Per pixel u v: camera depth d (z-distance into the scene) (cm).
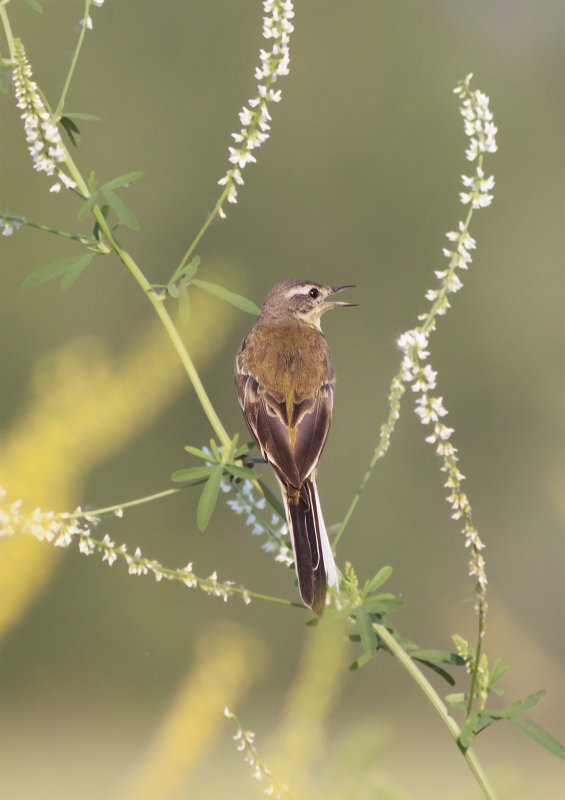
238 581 2048
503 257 2695
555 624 1980
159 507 2077
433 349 2577
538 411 2323
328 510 2327
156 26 2775
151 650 1909
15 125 2538
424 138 2786
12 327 2364
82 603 1902
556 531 2039
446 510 2283
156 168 2695
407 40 2848
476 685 338
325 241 2723
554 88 2859
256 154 2727
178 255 2659
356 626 351
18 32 2691
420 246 2722
